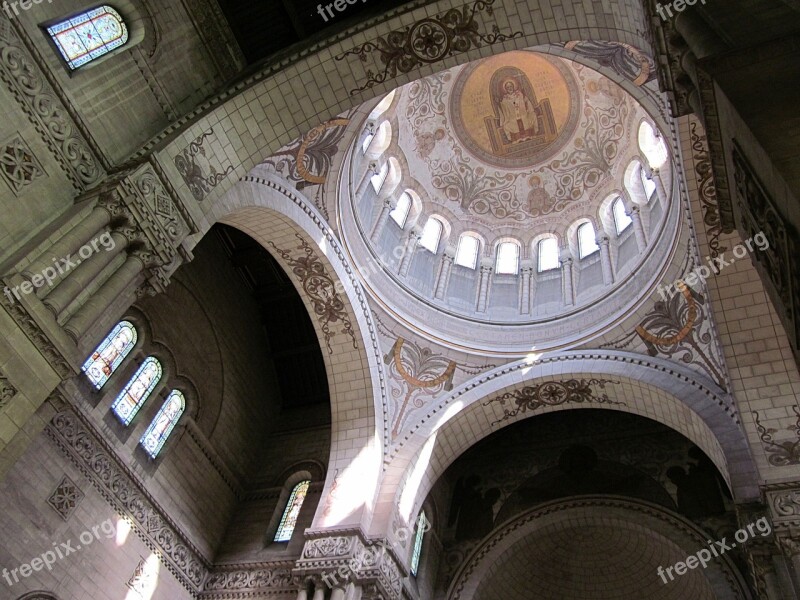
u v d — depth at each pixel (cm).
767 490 1407
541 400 2020
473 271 2492
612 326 1970
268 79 1421
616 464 2262
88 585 1560
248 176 1539
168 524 1839
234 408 2183
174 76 1429
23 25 1145
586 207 2472
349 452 1909
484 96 2598
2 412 927
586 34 1270
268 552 1961
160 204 1222
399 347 2069
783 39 755
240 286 2275
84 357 1045
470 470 2448
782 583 1360
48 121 1152
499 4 1304
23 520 1436
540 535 2272
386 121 2370
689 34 845
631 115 2261
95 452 1647
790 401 1500
